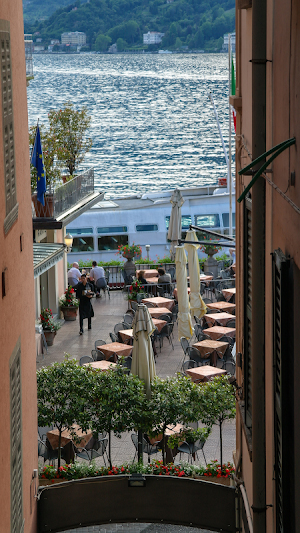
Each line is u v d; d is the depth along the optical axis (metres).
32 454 9.05
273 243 6.02
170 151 117.00
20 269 8.09
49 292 23.36
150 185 86.12
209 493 9.38
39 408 12.02
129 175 94.56
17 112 8.07
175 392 12.13
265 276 6.65
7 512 6.50
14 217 7.46
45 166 21.75
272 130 6.07
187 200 33.00
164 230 32.47
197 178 91.31
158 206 33.38
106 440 12.91
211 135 135.50
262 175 6.25
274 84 5.91
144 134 137.00
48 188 21.88
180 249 18.77
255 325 6.52
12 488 6.95
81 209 23.77
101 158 110.69
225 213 33.16
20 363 7.86
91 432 12.82
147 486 9.58
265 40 6.02
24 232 8.59
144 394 12.23
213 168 99.94
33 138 24.12
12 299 7.31
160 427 12.17
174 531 10.69
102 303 26.12
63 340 21.56
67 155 26.25
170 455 12.68
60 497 9.53
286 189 5.15
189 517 9.51
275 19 5.82
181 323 18.91
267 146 6.43
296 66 4.70
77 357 19.88
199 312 20.52
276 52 5.76
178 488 9.53
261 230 6.48
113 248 32.34
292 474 5.04
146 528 10.89
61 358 19.81
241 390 8.91
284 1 5.26
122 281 29.50
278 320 5.67
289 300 5.02
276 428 5.88
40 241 23.09
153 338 19.86
